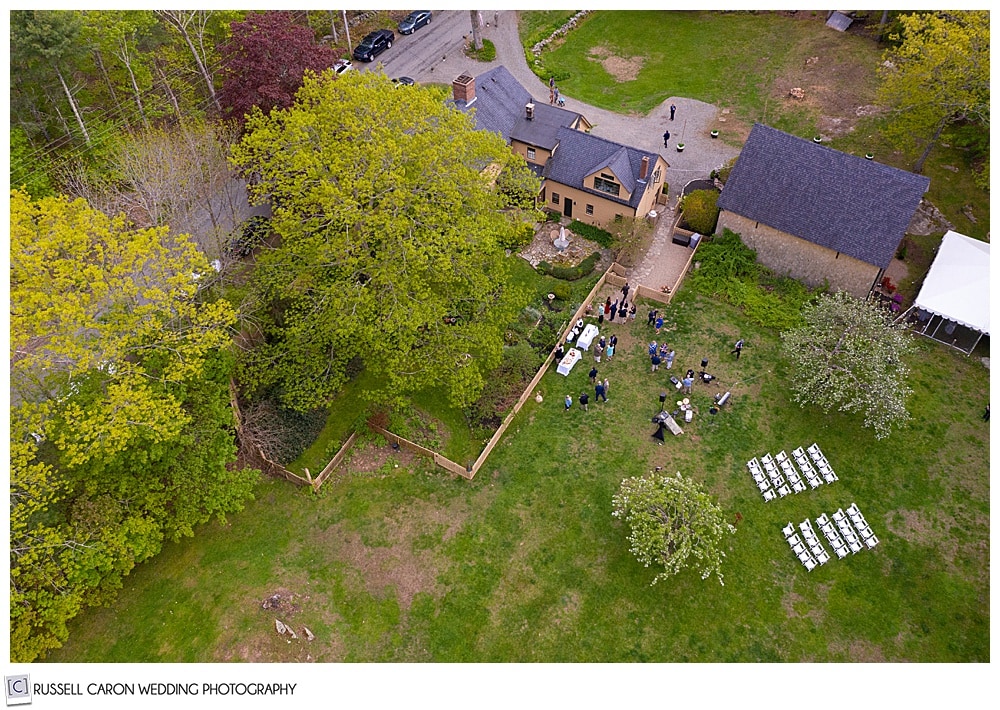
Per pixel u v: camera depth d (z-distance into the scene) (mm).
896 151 47062
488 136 33250
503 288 34375
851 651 25516
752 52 57156
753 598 26938
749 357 35562
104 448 23469
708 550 26672
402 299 29547
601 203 42344
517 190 36812
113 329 24562
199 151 36094
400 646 25641
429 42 59375
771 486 30219
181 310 25953
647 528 26578
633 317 38000
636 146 49562
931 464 30625
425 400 33750
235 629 25562
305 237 31125
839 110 50938
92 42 38594
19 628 23156
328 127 31375
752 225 39844
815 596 26953
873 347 31531
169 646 25234
